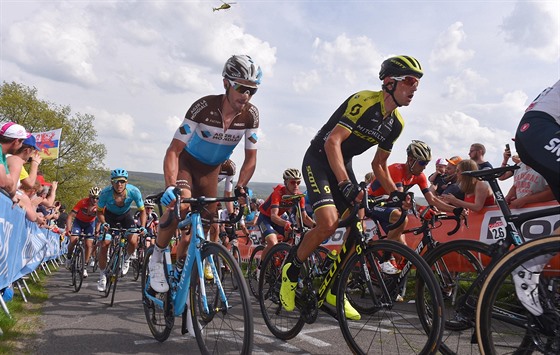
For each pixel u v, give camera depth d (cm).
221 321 231
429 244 354
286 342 282
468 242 220
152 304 291
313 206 248
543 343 161
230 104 300
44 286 582
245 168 332
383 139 258
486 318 168
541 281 160
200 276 232
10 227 353
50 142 1030
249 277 503
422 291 223
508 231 192
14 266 389
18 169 368
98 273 793
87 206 714
